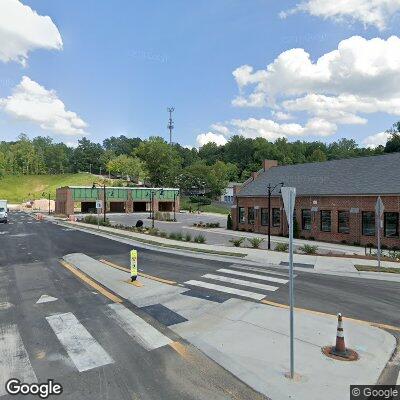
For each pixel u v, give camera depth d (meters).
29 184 155.38
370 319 9.73
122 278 14.41
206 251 21.30
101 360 7.24
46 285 13.48
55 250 22.80
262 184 40.75
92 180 150.62
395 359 7.45
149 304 10.95
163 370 6.83
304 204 33.19
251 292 12.34
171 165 121.56
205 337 8.35
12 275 15.33
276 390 6.12
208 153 168.75
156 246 24.12
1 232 35.75
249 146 145.75
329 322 9.37
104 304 10.99
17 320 9.59
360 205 28.56
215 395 5.98
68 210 75.62
